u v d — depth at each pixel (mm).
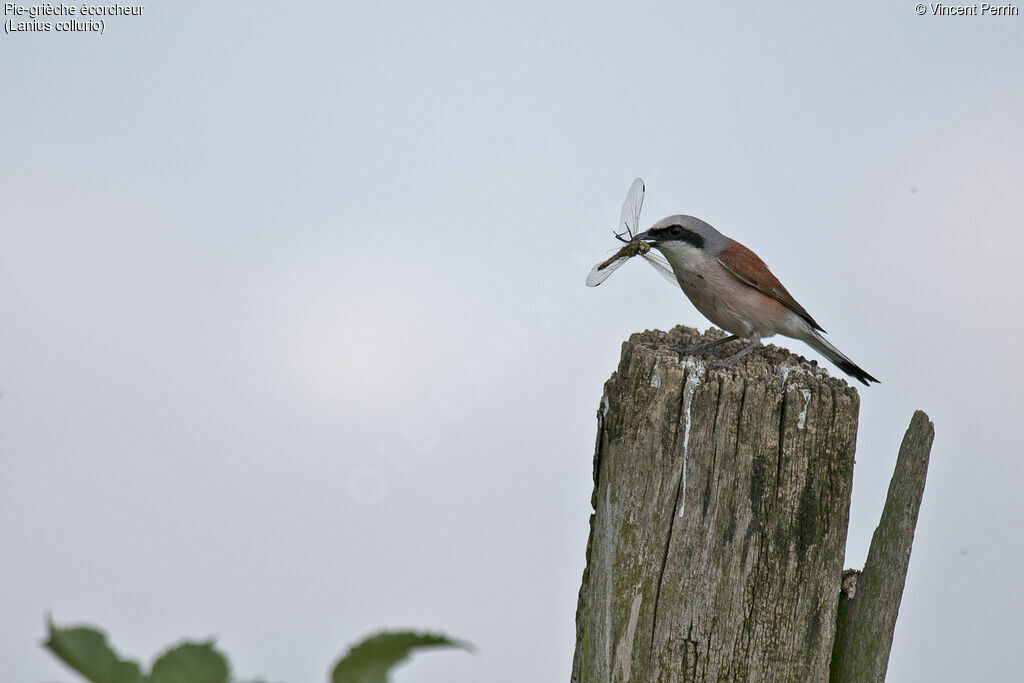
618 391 7461
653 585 7105
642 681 7090
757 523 7039
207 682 1656
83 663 1595
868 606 7273
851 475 7105
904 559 7203
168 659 1656
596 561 7508
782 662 7078
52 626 1594
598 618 7344
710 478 7074
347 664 1656
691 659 7059
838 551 7105
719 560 7047
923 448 7262
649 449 7148
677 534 7086
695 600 7051
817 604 7094
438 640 1669
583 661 7555
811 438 7059
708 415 7078
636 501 7168
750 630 7047
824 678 7137
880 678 7219
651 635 7090
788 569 7055
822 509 7070
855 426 7102
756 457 7055
